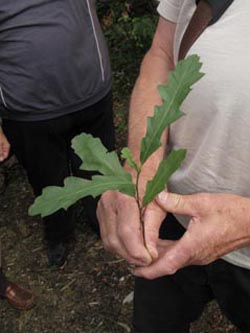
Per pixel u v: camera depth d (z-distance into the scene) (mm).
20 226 2889
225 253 1034
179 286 1496
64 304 2527
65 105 2162
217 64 1037
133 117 1274
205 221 991
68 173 2490
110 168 785
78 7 2068
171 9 1272
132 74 3578
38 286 2611
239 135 1070
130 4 3439
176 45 1220
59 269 2672
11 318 2504
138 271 1015
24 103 2113
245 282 1347
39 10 1982
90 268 2658
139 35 3270
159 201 1001
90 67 2164
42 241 2809
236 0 1021
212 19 1043
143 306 1589
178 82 798
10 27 1984
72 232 2719
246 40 1010
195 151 1177
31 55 2023
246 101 1028
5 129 2252
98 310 2486
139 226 1021
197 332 2285
